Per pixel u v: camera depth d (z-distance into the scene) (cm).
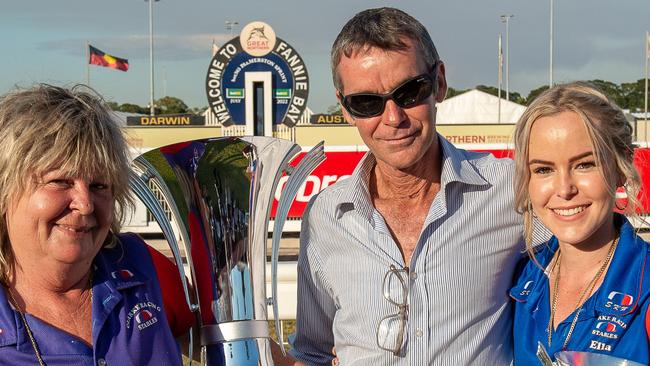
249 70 1684
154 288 239
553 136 238
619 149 240
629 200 245
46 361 212
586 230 239
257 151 269
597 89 244
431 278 278
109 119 219
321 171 937
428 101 275
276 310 270
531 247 264
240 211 267
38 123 204
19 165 203
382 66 270
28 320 214
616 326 235
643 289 233
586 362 222
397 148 277
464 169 285
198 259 264
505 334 285
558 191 239
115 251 239
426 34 277
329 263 295
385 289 281
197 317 263
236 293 261
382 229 285
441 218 281
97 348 219
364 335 284
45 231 209
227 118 1706
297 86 1680
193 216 264
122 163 221
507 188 286
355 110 277
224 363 255
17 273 219
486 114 3862
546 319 255
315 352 314
